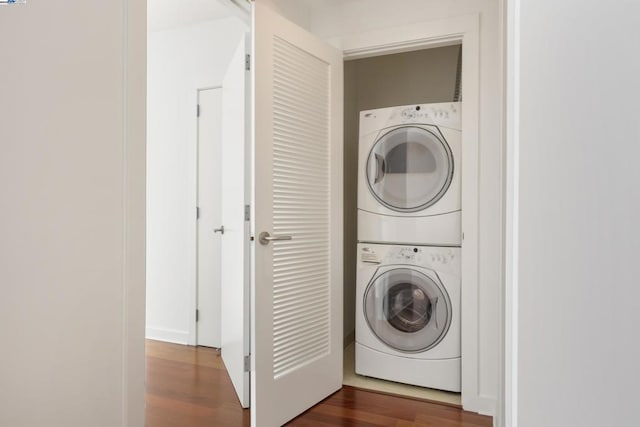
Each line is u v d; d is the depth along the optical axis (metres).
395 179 2.49
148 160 3.34
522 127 0.28
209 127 3.15
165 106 3.28
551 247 0.26
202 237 3.16
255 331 1.81
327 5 2.46
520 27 0.28
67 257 0.96
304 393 2.07
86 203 1.01
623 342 0.23
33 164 0.89
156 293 3.31
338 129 2.36
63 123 0.96
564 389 0.25
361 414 2.05
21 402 0.87
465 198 2.17
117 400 1.09
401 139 2.47
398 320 2.45
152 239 3.32
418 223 2.42
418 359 2.37
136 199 1.14
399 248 2.46
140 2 1.16
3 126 0.83
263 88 1.87
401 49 2.35
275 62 1.94
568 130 0.25
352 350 3.11
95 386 1.03
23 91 0.87
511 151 0.34
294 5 2.35
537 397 0.27
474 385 2.11
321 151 2.24
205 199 3.16
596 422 0.24
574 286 0.25
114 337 1.08
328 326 2.28
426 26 2.23
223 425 1.91
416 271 2.40
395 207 2.48
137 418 1.14
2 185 0.83
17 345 0.86
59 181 0.95
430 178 2.40
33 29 0.89
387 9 2.33
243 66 2.12
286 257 2.00
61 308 0.95
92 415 1.02
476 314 2.13
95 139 1.04
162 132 3.29
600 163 0.24
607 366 0.24
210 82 3.12
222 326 2.79
